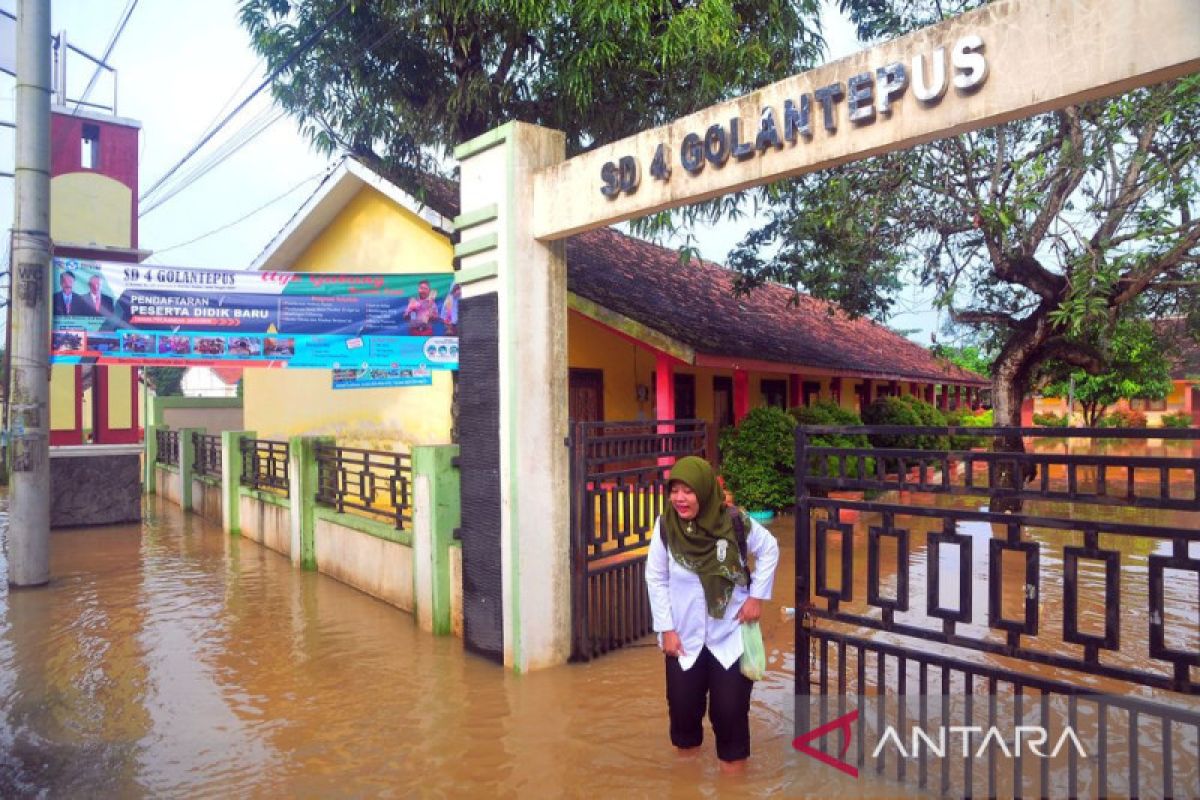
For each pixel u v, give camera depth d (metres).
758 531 4.08
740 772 4.09
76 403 13.27
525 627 5.68
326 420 13.10
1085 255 9.91
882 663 4.06
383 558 7.82
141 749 4.54
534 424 5.75
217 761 4.37
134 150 13.55
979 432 3.60
